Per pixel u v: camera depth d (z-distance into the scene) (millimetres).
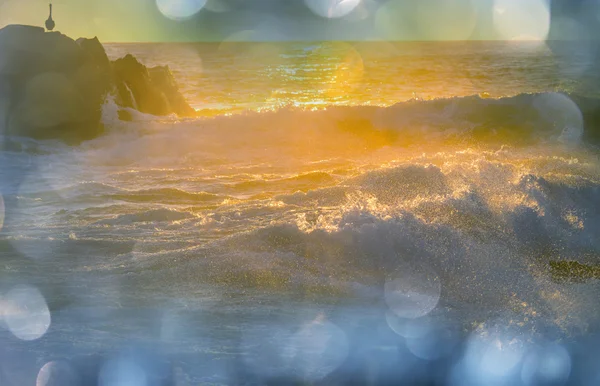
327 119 11578
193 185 7785
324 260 4223
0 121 11406
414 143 10938
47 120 11531
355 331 3254
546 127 11516
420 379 2758
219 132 11258
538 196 5043
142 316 3484
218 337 3189
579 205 4973
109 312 3539
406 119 11719
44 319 3447
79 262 4492
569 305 3559
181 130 11445
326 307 3578
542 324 3314
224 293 3797
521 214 4688
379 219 4582
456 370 2850
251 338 3176
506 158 8547
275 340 3145
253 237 4598
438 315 3439
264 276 4031
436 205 4949
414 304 3607
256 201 6227
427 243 4312
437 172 6105
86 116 11625
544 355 2977
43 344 3113
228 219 5531
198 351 3027
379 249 4262
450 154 9008
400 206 4984
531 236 4504
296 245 4449
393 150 10508
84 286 3979
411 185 5867
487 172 5914
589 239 4480
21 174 8766
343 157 9930
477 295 3707
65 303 3682
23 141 11000
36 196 7168
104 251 4738
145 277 4113
